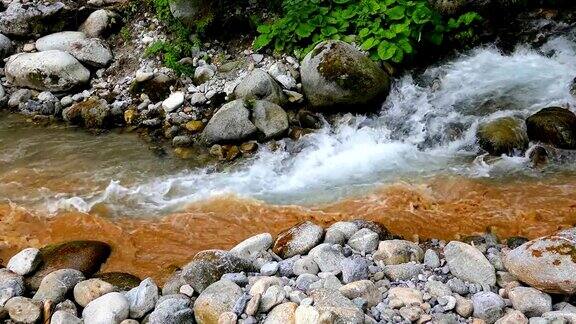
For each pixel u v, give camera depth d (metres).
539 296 3.72
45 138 6.54
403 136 6.29
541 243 3.96
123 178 5.81
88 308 3.87
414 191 5.44
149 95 6.89
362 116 6.51
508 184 5.43
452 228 4.91
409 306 3.72
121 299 3.89
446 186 5.48
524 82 6.75
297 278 4.09
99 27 7.60
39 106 6.96
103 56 7.31
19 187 5.69
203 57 7.23
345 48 6.39
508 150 5.80
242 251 4.51
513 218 4.98
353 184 5.62
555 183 5.38
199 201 5.46
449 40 7.27
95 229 5.09
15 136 6.57
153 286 4.02
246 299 3.74
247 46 7.29
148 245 4.90
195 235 5.01
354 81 6.25
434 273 4.17
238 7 7.39
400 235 4.85
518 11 7.55
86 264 4.55
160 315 3.69
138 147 6.32
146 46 7.41
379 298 3.84
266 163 5.97
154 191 5.61
